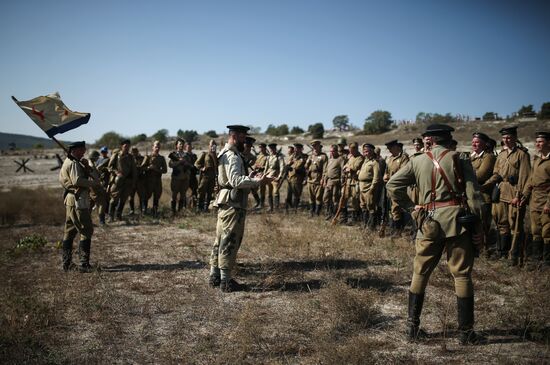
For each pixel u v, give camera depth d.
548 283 5.07
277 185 12.13
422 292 3.78
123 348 3.63
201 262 6.55
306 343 3.69
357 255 6.71
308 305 4.55
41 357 3.40
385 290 5.09
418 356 3.46
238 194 5.14
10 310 4.21
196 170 12.70
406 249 6.96
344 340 3.73
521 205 6.17
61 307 4.53
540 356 3.39
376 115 43.97
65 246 6.02
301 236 7.97
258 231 8.69
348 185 10.01
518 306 4.47
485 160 6.59
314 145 11.41
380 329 4.02
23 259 6.68
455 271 3.70
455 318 4.22
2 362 3.27
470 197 3.62
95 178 6.15
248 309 4.30
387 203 9.11
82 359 3.40
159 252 7.19
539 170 6.04
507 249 6.63
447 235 3.63
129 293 5.07
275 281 5.36
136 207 13.04
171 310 4.51
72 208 5.88
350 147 10.03
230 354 3.40
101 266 6.24
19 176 26.80
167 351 3.53
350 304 4.34
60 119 6.00
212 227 9.41
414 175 3.97
